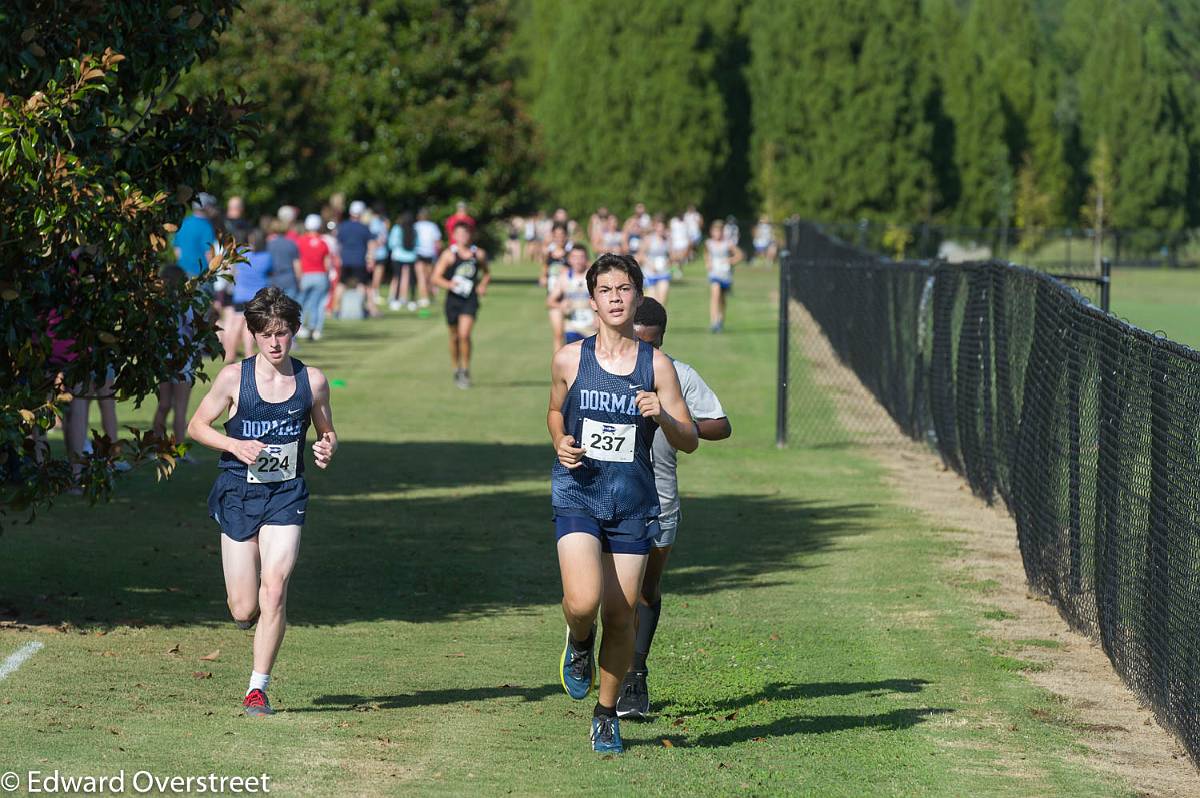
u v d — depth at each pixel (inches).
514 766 975.0
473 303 3282.5
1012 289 1955.0
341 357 3850.9
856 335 3538.4
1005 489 1998.0
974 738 1085.8
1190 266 6840.6
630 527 970.1
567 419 970.7
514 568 1635.1
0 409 1195.9
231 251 1357.0
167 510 1871.3
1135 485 1212.5
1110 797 958.4
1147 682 1165.1
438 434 2657.5
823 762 1010.7
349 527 1836.9
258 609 1075.3
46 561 1555.1
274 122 6663.4
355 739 1020.5
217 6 1402.6
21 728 1001.5
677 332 4665.4
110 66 1221.1
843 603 1518.2
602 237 7249.0
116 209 1255.5
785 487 2240.4
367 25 7367.1
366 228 5152.6
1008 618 1472.7
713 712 1137.4
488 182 7657.5
